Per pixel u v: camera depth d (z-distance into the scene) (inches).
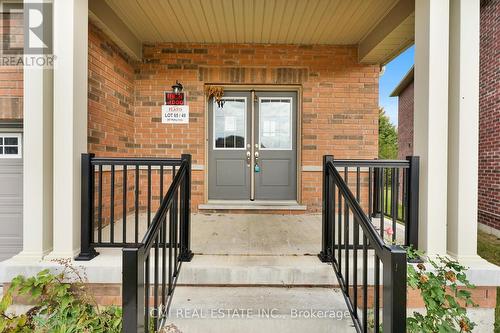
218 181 193.2
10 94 123.5
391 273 57.9
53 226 98.8
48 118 98.9
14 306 95.8
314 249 115.2
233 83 184.4
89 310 91.7
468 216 98.0
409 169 102.5
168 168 181.9
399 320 57.4
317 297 92.7
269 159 193.0
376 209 150.2
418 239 102.5
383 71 190.1
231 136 192.7
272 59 183.0
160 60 181.8
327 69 183.8
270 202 189.5
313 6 136.9
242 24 156.6
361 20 150.8
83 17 103.0
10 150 128.5
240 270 97.3
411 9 122.7
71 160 96.9
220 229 144.9
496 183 238.1
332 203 99.7
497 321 114.1
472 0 97.5
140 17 149.5
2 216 128.3
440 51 98.3
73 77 97.3
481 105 256.8
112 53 154.3
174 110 182.7
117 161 100.0
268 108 192.9
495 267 95.5
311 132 184.2
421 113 102.3
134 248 59.3
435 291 86.0
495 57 240.2
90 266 94.6
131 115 179.0
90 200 99.9
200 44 182.1
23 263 93.8
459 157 98.0
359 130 185.0
